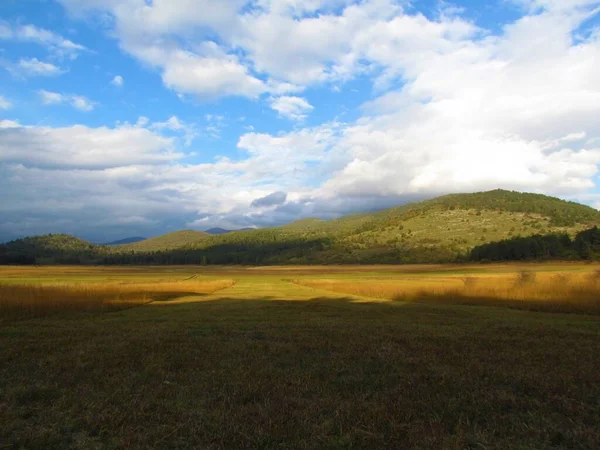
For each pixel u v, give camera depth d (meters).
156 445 5.18
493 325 16.66
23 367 9.12
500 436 5.54
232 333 14.30
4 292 27.91
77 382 7.97
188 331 14.70
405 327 15.81
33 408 6.50
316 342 12.39
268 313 21.73
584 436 5.45
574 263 97.62
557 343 12.36
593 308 23.28
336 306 26.73
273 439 5.32
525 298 29.72
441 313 22.17
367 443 5.20
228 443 5.22
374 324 16.77
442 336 13.56
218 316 20.14
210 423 5.81
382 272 105.44
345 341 12.60
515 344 12.17
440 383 7.95
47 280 70.31
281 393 7.23
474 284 39.38
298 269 143.25
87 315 21.05
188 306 26.94
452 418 6.12
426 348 11.48
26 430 5.62
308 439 5.33
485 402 6.80
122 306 25.77
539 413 6.35
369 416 6.07
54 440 5.30
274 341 12.67
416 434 5.45
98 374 8.54
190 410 6.38
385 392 7.35
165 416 6.08
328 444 5.17
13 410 6.37
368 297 37.38
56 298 27.28
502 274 74.50
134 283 56.72
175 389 7.49
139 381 8.06
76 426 5.79
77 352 10.83
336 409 6.40
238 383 7.86
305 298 35.59
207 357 10.30
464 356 10.47
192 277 95.12
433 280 60.03
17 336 13.69
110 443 5.26
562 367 9.30
